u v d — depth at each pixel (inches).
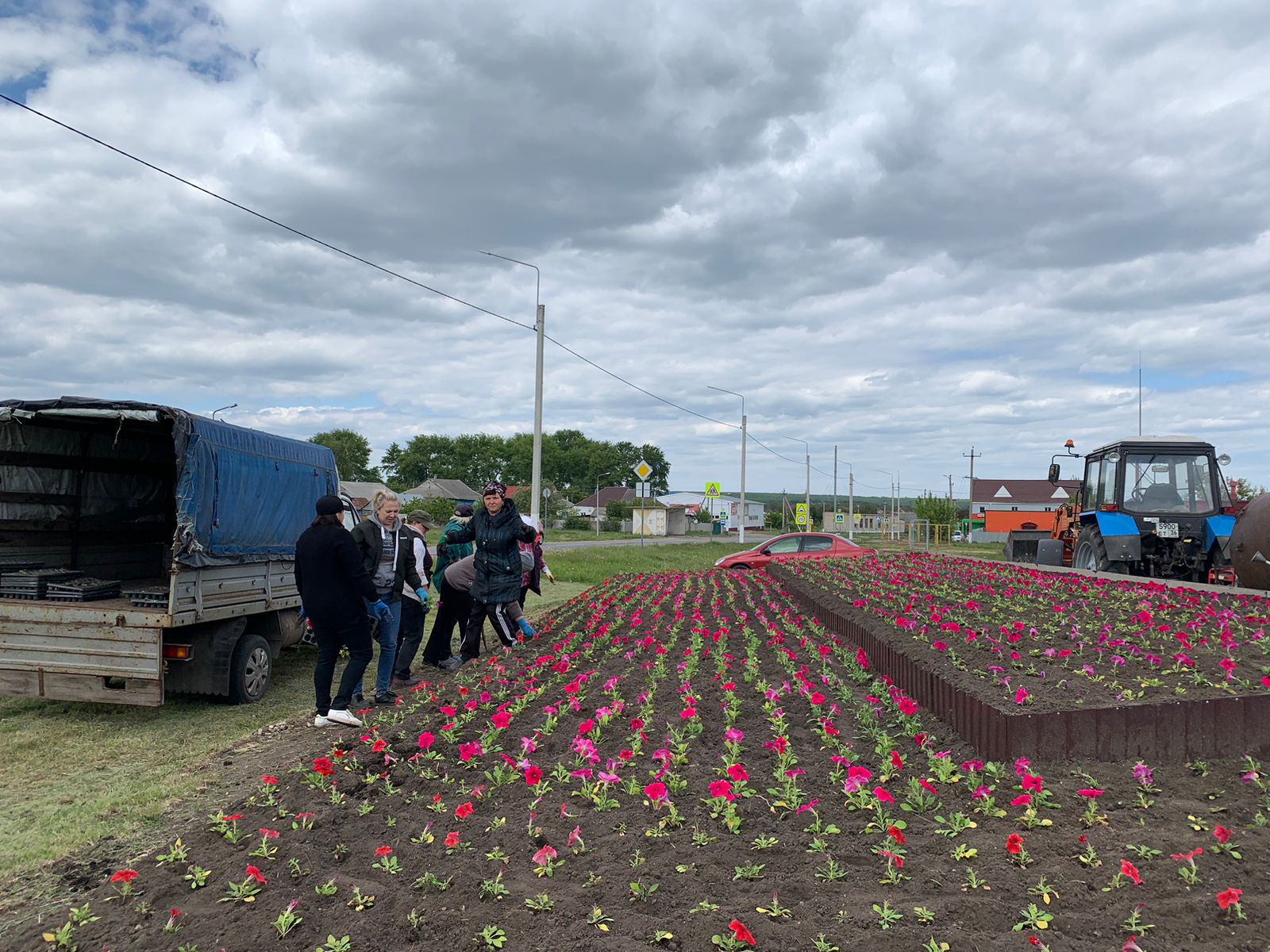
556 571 1058.7
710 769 229.5
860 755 239.0
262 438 401.1
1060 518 896.3
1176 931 138.6
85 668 331.9
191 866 180.5
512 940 147.3
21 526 401.4
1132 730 215.2
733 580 808.9
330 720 308.3
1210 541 629.9
